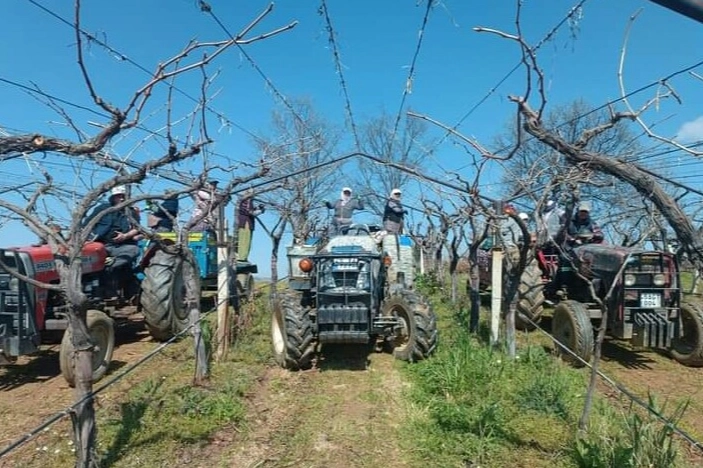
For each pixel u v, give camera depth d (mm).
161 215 9164
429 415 4773
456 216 8961
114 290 7281
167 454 4043
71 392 5375
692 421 4785
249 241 9953
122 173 3912
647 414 4812
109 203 7258
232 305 7477
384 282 7414
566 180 4844
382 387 5621
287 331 6137
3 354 5406
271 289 9664
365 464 3949
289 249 8945
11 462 3883
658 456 3535
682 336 6801
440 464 3922
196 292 5668
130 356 6723
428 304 6574
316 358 6762
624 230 8289
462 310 9430
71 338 3398
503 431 4340
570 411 4738
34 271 5586
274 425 4672
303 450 4180
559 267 7906
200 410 4750
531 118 3248
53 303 5957
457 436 4312
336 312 6094
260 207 9617
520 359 6023
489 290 11547
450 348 6293
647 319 6449
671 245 7812
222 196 6043
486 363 5570
